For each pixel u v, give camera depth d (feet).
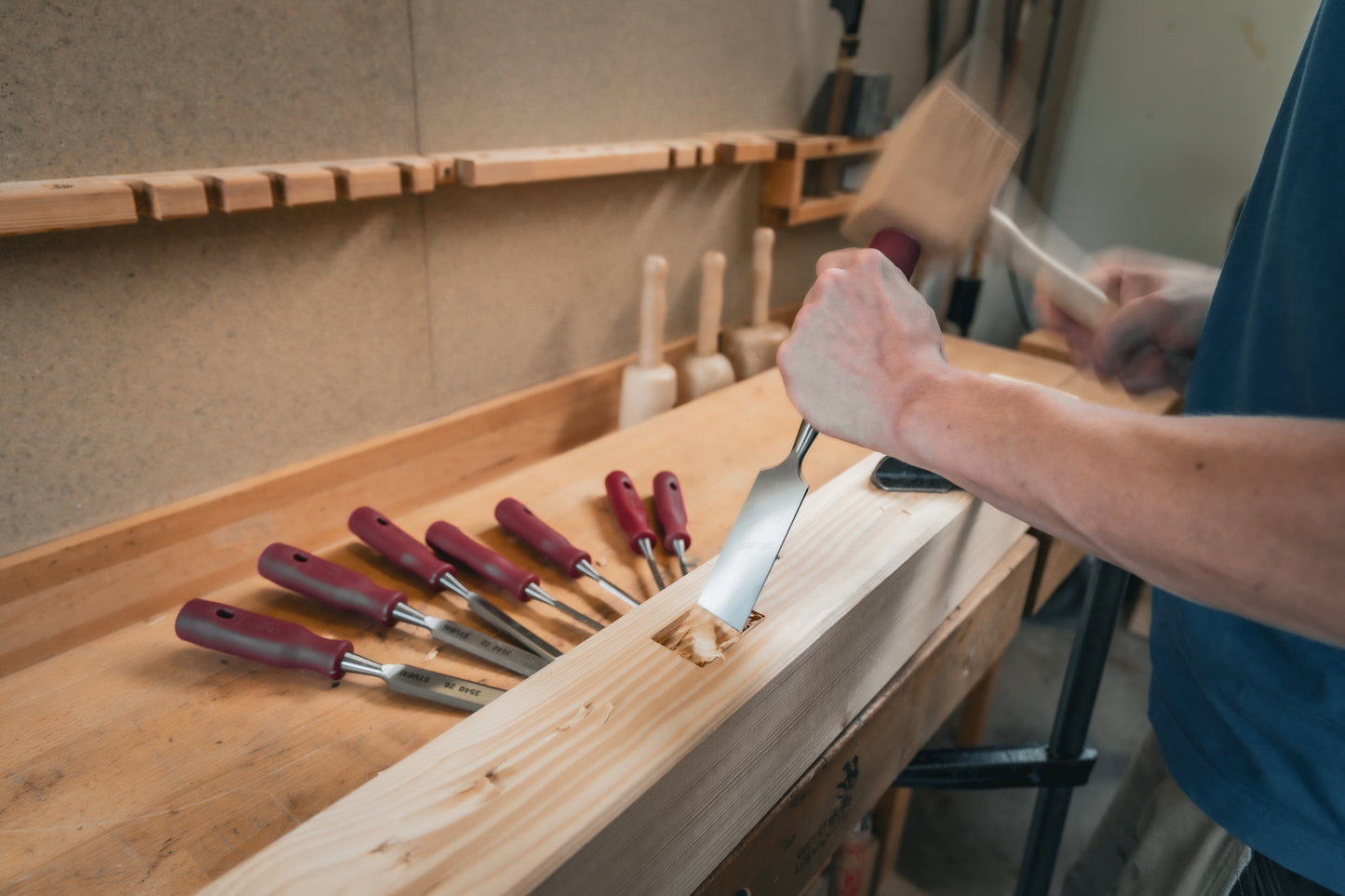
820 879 4.53
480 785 1.41
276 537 3.06
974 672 2.94
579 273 3.88
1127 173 6.97
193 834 1.73
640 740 1.51
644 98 3.83
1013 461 1.30
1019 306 7.41
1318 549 1.03
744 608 1.75
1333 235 1.57
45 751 1.91
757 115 4.47
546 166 3.23
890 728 2.39
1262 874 2.03
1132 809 2.74
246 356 2.84
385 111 2.94
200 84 2.47
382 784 1.41
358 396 3.23
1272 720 1.85
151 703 2.06
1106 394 4.20
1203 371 2.07
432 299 3.34
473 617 2.44
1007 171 1.81
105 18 2.24
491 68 3.21
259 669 2.20
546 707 1.59
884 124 4.77
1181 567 1.15
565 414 4.00
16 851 1.68
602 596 2.56
